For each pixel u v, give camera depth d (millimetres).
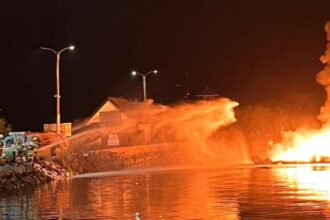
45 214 25875
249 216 24203
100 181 42750
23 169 41312
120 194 33188
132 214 25328
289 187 35094
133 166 61250
